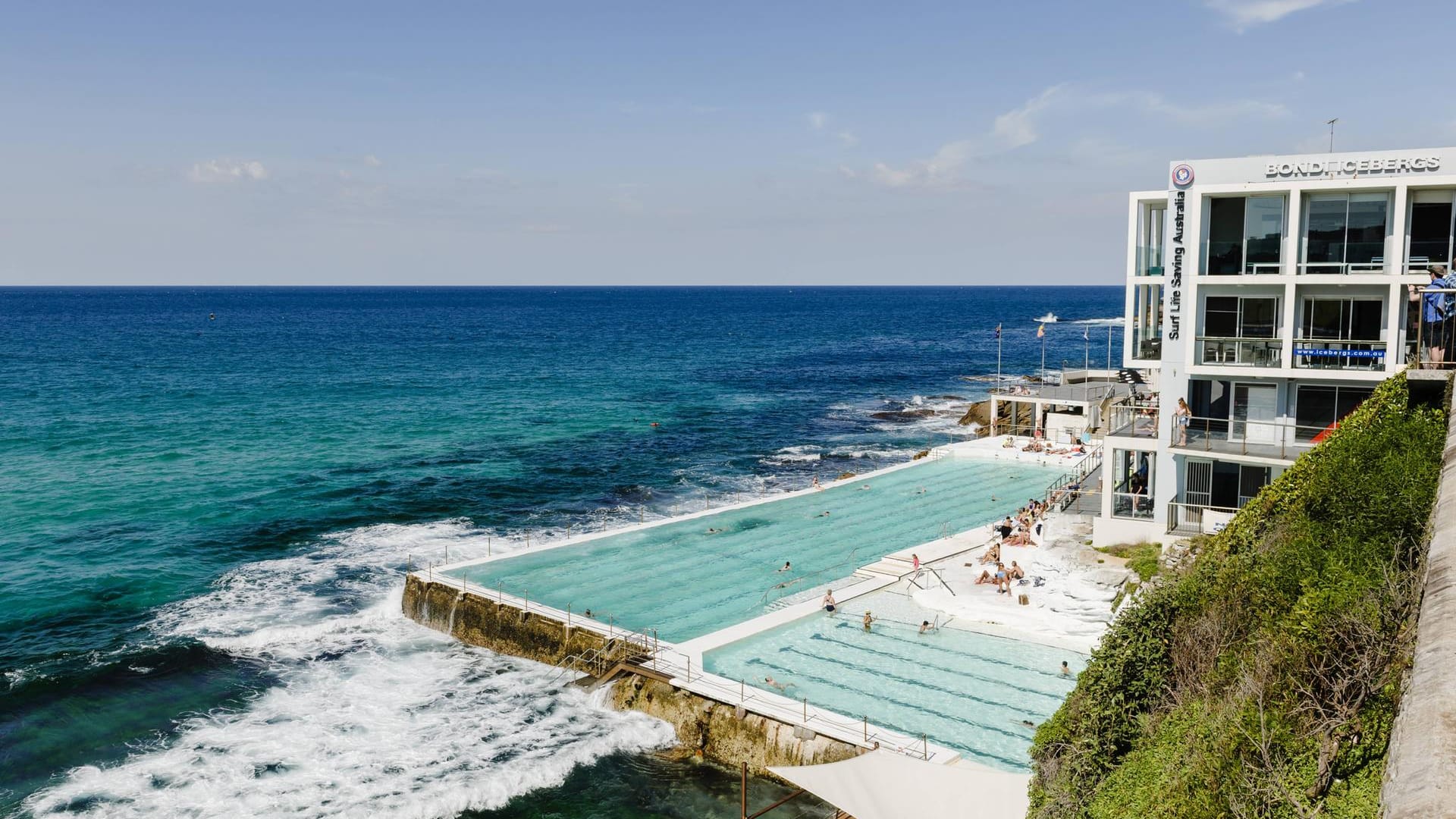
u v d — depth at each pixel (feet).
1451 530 37.99
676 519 164.35
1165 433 119.75
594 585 130.00
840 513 167.43
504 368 444.96
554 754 95.66
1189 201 115.65
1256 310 115.85
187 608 134.00
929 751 83.51
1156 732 61.00
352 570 150.71
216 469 220.64
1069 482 164.96
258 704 106.32
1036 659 103.76
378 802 87.66
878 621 115.24
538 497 200.64
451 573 134.51
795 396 359.46
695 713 96.63
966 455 213.87
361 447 249.34
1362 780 41.27
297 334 641.40
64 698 107.24
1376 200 108.58
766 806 87.20
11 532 169.89
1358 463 68.44
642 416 306.55
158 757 95.30
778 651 107.04
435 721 102.32
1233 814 43.39
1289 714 47.32
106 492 198.08
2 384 353.51
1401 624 46.93
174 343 553.64
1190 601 68.33
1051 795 62.69
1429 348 76.95
